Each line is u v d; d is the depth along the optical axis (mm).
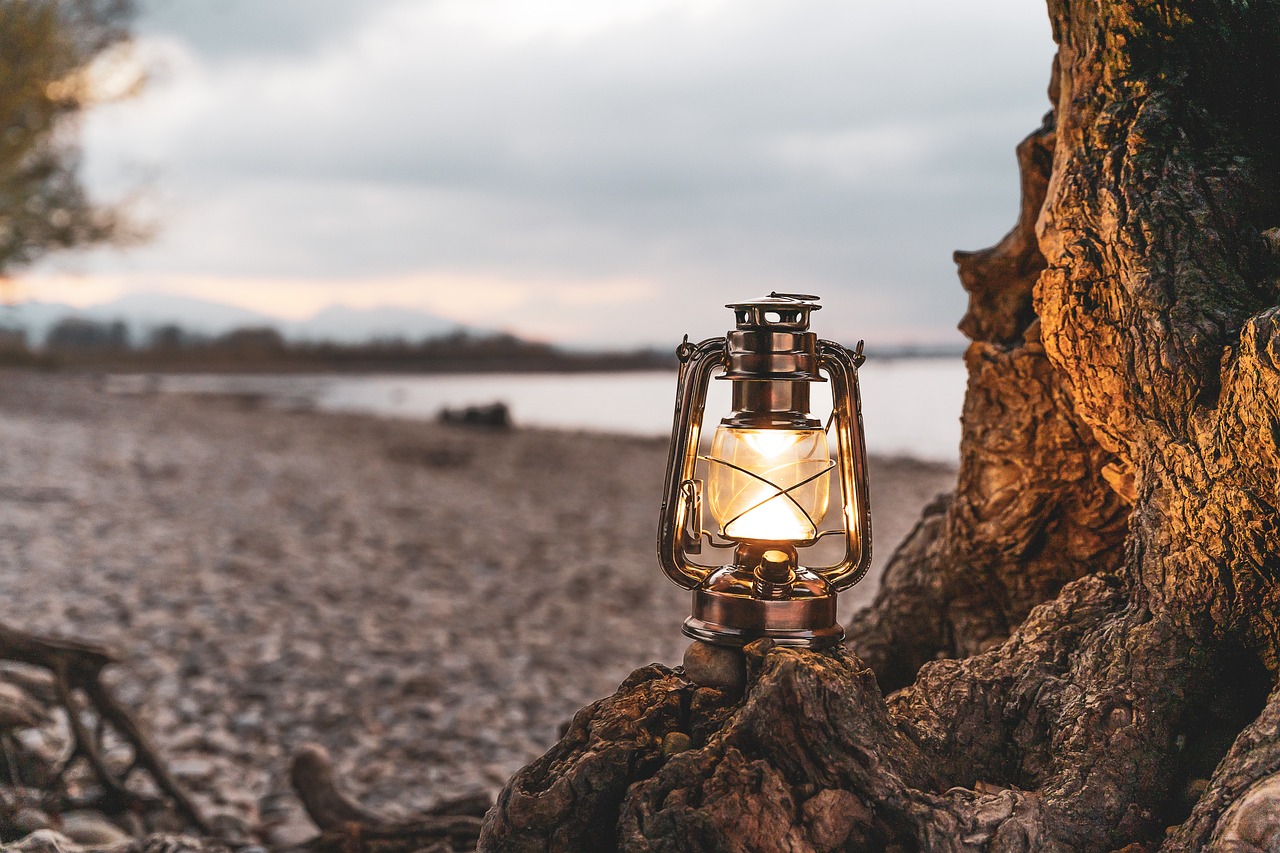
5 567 8727
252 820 4766
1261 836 1495
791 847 1751
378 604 9492
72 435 19047
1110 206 2164
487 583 10977
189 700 6305
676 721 1999
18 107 16641
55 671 4125
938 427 37500
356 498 15570
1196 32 2180
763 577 1985
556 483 20594
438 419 36062
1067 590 2338
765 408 1981
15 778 4156
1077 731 1960
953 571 3059
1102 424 2328
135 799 4309
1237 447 1842
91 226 19594
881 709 1933
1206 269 2031
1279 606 1861
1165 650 1987
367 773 5672
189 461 17172
